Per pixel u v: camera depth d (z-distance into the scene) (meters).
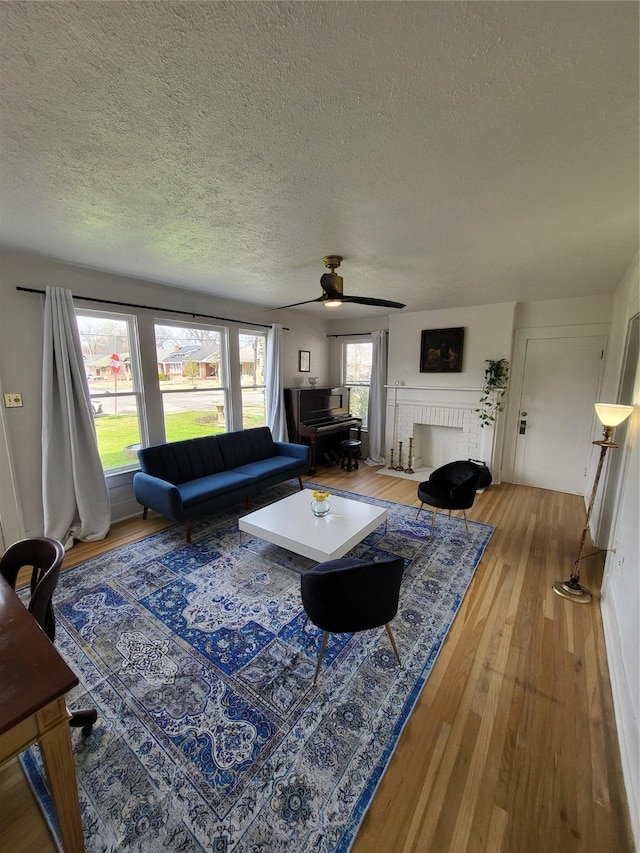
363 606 1.64
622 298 3.29
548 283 3.51
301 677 1.76
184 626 2.11
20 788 1.31
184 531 3.37
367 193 1.76
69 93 1.10
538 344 4.45
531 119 1.22
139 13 0.85
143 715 1.56
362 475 5.25
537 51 0.95
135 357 3.67
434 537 3.23
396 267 3.00
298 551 2.46
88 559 2.85
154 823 1.19
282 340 5.38
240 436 4.43
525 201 1.83
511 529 3.41
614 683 1.68
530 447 4.66
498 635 2.04
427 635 2.04
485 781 1.31
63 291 2.91
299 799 1.25
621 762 1.37
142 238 2.39
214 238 2.37
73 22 0.87
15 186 1.69
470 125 1.26
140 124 1.26
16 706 0.86
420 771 1.34
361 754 1.40
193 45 0.94
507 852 1.12
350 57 0.98
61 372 2.93
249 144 1.37
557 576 2.63
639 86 1.06
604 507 3.00
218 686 1.71
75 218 2.07
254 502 4.16
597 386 4.17
